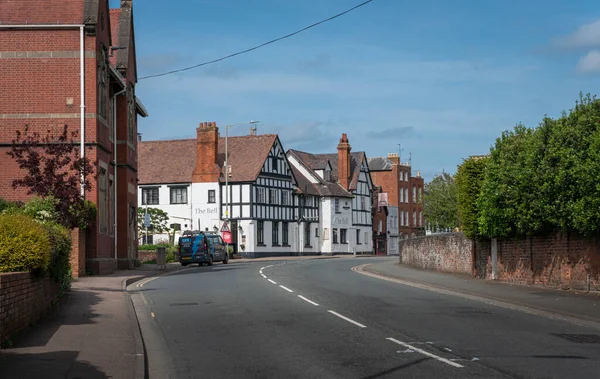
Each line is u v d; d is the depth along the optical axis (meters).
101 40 33.97
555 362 11.16
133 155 41.72
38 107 32.31
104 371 10.45
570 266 22.89
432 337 13.94
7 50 32.47
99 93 33.72
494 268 28.45
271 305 20.28
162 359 12.08
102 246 34.19
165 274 37.44
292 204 80.44
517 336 14.04
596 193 19.86
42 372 10.14
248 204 73.06
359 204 93.62
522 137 24.55
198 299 22.53
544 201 22.03
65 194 26.23
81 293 22.83
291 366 11.12
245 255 72.69
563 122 21.83
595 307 18.48
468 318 17.06
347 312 18.38
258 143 76.69
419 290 25.61
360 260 60.47
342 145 91.38
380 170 107.06
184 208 74.81
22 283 13.62
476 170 29.23
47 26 32.38
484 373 10.31
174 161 76.94
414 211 110.75
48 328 14.81
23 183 26.27
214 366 11.34
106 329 14.91
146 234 68.94
